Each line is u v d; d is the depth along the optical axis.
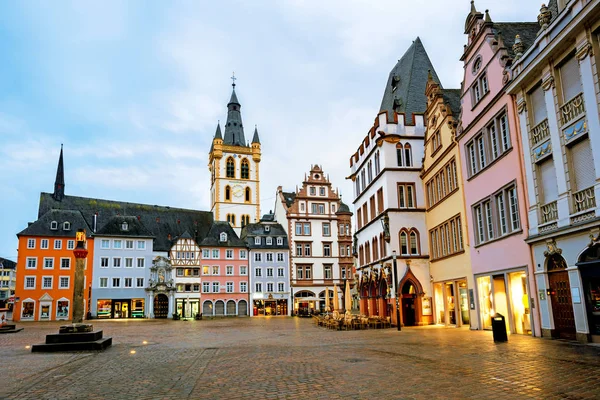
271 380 12.72
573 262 19.56
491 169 27.00
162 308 81.75
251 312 83.88
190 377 13.66
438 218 36.34
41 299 75.00
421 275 38.12
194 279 83.50
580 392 9.83
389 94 48.03
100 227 87.88
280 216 92.56
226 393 11.19
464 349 18.12
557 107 20.53
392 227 38.91
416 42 46.69
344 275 86.81
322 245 86.81
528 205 23.08
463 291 32.06
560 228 20.08
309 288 84.88
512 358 14.96
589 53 18.36
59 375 14.65
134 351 21.77
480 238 29.09
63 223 79.38
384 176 40.19
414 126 41.25
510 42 27.34
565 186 20.02
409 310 37.69
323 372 13.77
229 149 113.69
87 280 77.62
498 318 20.59
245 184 113.56
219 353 20.19
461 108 31.38
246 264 85.56
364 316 36.06
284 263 86.44
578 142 19.58
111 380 13.49
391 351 18.48
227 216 110.31
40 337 33.59
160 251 84.38
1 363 17.78
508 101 24.70
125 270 80.50
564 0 20.28
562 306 20.69
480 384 11.05
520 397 9.66
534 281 22.59
